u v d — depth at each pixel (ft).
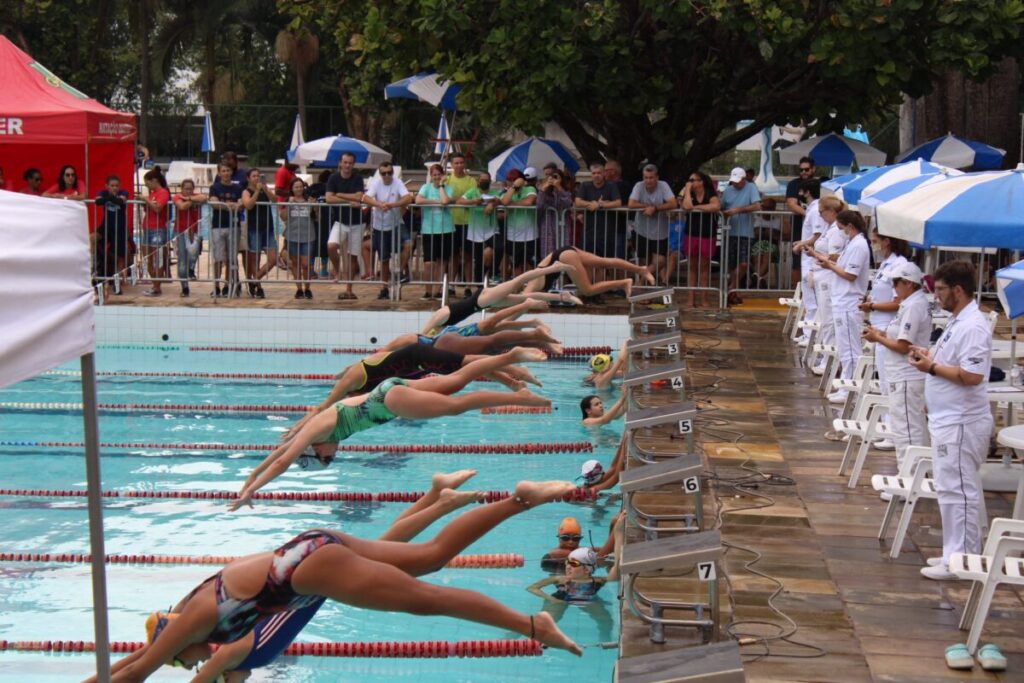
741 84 53.88
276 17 115.24
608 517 28.53
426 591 14.20
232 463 32.89
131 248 53.01
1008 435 21.38
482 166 106.63
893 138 101.76
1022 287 26.78
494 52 49.21
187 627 14.39
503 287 29.55
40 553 25.44
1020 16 48.44
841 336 34.81
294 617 15.70
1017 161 61.11
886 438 26.94
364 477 31.73
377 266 53.42
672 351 34.04
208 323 48.39
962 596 20.43
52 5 113.60
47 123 49.34
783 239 52.11
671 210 49.06
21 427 36.50
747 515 24.80
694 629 18.56
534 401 21.53
